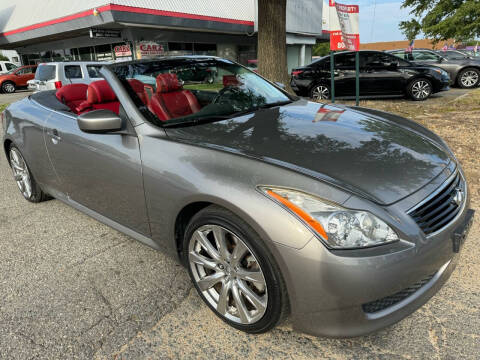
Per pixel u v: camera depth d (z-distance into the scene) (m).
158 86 2.61
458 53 13.94
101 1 15.83
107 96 2.98
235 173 1.83
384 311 1.70
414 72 9.66
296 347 1.89
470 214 1.99
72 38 21.69
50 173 3.24
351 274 1.55
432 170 1.98
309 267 1.59
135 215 2.45
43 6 20.06
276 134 2.21
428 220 1.75
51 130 2.99
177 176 2.03
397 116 2.93
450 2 22.67
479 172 3.90
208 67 3.02
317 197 1.64
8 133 3.63
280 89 3.30
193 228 2.02
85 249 2.93
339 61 10.20
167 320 2.12
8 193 4.26
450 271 1.94
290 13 23.00
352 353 1.84
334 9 6.11
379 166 1.90
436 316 2.04
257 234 1.74
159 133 2.27
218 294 2.10
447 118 6.41
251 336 1.98
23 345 1.99
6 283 2.54
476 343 1.84
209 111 2.65
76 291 2.41
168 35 19.22
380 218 1.62
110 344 1.97
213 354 1.88
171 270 2.59
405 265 1.60
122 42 18.59
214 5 19.62
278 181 1.73
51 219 3.51
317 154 1.96
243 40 23.55
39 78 11.46
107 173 2.51
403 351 1.83
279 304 1.75
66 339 2.01
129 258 2.77
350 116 2.66
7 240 3.15
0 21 23.52
